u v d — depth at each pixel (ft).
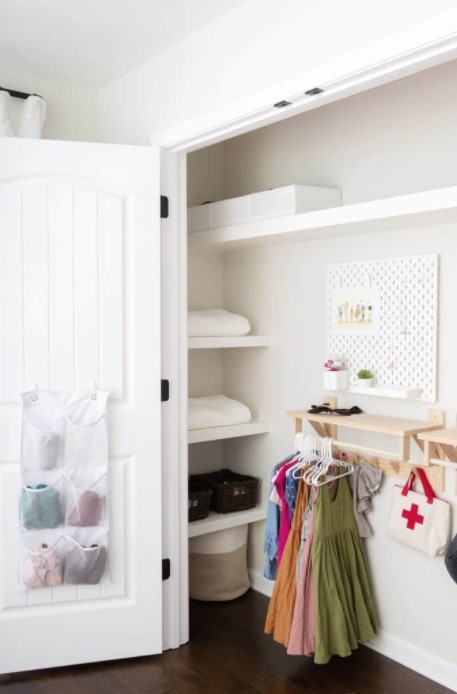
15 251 8.45
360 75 6.53
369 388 9.00
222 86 8.09
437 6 5.70
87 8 7.83
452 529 8.36
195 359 11.75
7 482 8.55
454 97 8.20
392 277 8.97
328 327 9.91
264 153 11.02
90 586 8.83
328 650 8.62
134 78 9.63
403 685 8.48
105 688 8.36
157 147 8.95
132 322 8.89
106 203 8.73
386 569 9.20
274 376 11.02
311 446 9.07
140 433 8.95
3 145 8.39
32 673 8.72
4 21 8.16
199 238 10.84
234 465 11.93
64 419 8.57
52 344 8.60
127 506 8.96
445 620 8.50
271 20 7.37
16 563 8.62
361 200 9.43
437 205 7.35
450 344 8.34
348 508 9.19
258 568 11.47
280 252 10.77
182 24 8.27
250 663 9.00
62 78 9.95
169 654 9.24
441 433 7.66
